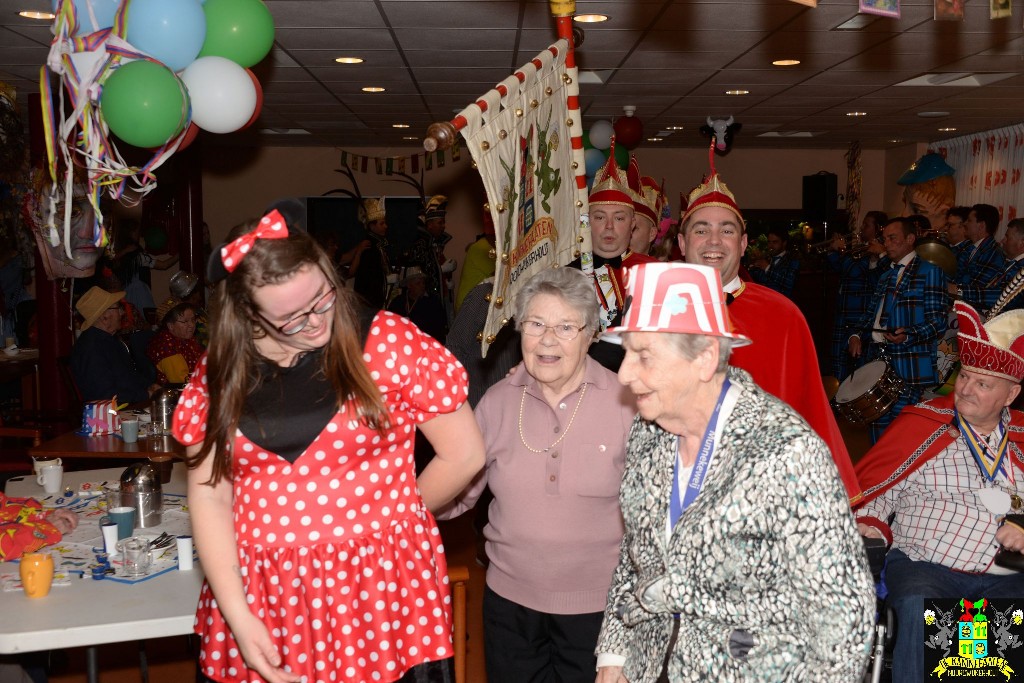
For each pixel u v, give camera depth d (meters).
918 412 3.01
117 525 2.70
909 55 6.61
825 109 9.34
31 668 2.88
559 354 2.21
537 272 2.47
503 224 2.20
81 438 4.54
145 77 3.12
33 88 7.57
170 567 2.52
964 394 2.89
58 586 2.38
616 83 7.84
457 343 3.27
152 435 4.57
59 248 6.30
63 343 7.05
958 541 2.88
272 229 1.57
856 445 7.94
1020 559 2.68
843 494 1.54
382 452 1.79
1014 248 8.05
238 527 1.77
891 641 2.39
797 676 1.56
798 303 10.80
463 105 8.94
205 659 1.84
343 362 1.68
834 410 8.88
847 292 8.48
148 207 10.05
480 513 3.08
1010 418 2.98
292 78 7.50
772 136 11.73
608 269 3.48
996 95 8.39
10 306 9.25
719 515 1.56
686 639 1.64
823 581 1.51
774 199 13.20
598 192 3.54
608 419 2.29
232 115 3.52
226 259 1.56
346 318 1.69
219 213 12.68
